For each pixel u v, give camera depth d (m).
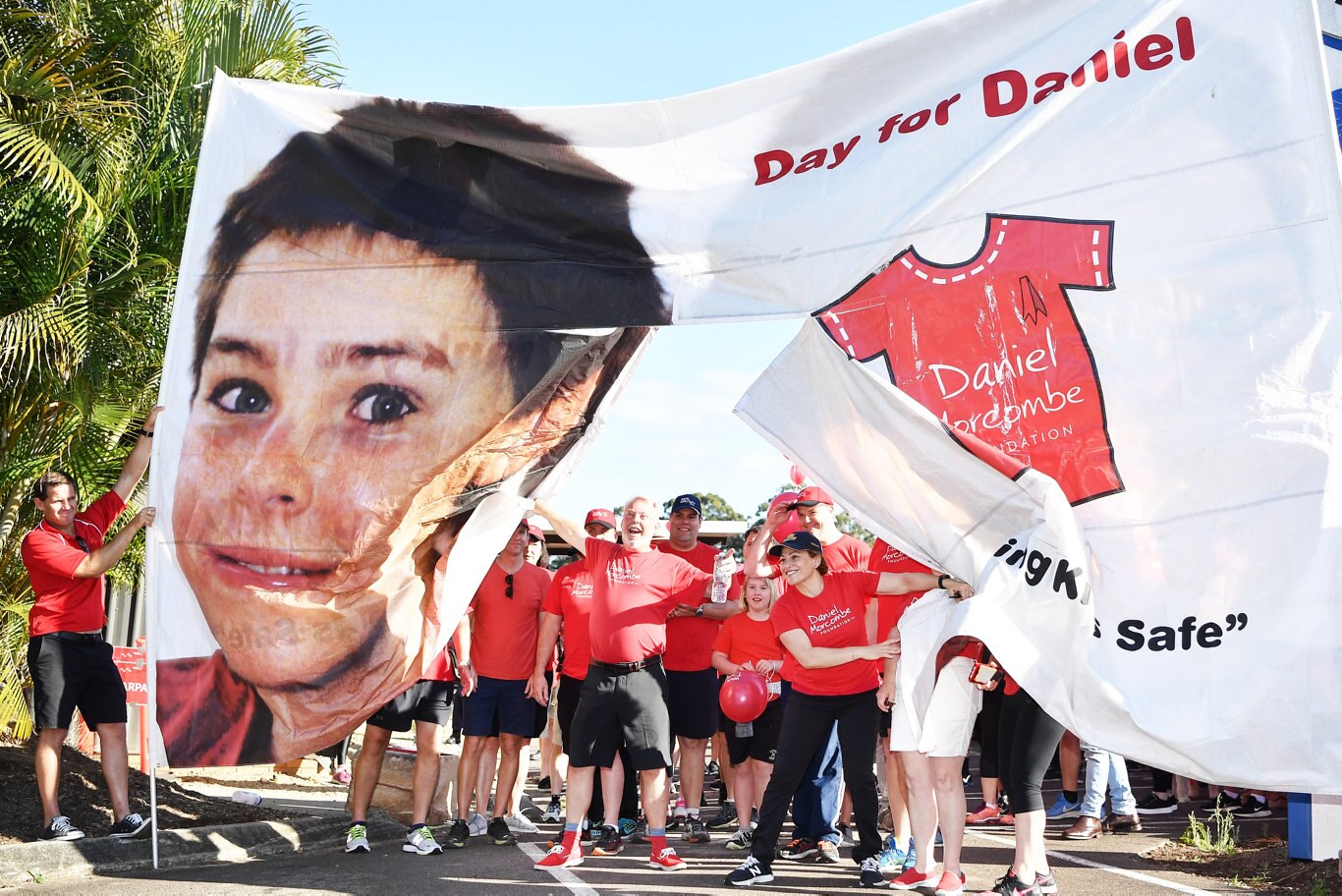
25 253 8.30
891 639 5.94
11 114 8.27
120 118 8.78
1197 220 5.26
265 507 6.28
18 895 5.37
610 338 6.46
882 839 6.51
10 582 8.62
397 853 6.94
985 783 9.01
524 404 6.37
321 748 6.15
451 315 6.37
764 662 7.26
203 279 6.42
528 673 7.61
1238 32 5.30
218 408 6.35
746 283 5.98
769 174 6.04
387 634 6.27
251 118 6.54
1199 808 9.56
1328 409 4.97
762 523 7.42
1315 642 4.83
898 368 5.62
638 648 6.55
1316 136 5.12
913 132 5.79
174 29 9.50
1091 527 5.22
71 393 8.14
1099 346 5.33
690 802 7.84
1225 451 5.07
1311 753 4.77
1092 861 6.74
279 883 5.71
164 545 6.24
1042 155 5.52
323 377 6.36
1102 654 5.07
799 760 5.98
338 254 6.43
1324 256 5.06
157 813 7.12
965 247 5.59
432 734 7.04
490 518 6.38
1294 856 6.29
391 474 6.31
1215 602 4.99
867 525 5.54
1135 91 5.43
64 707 6.26
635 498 6.78
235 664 6.18
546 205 6.32
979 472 5.35
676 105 6.13
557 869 6.29
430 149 6.45
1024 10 5.64
